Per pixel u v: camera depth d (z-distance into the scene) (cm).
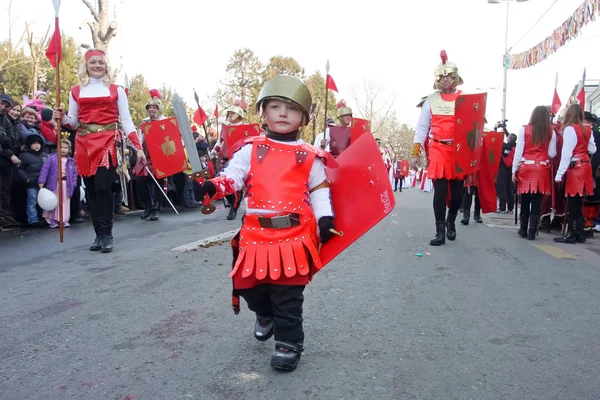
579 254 575
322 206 263
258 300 269
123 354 279
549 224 784
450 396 235
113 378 251
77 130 552
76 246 598
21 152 753
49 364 266
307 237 256
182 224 825
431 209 1165
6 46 2961
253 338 304
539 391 240
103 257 530
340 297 386
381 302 375
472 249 595
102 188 553
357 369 262
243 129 954
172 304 366
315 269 264
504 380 251
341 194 280
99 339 300
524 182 682
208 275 451
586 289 418
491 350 288
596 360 276
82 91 542
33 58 2505
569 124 650
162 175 811
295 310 258
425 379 252
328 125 885
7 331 312
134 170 864
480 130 621
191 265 491
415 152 657
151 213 892
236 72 3731
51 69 3209
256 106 272
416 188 3256
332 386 244
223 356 278
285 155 261
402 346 293
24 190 786
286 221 252
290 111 261
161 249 578
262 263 249
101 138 548
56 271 465
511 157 1133
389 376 255
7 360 271
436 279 445
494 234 737
